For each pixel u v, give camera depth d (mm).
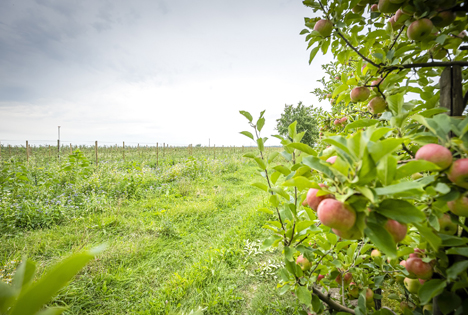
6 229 4441
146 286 3201
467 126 741
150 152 21703
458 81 975
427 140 909
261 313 2719
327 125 4012
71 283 3062
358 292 1568
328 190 825
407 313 1116
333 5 1449
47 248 3822
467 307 834
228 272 3531
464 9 1021
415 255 1036
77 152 7914
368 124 1177
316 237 1531
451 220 894
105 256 3658
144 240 4309
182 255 3980
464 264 798
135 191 7352
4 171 6188
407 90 1372
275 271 3557
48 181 7020
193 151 25312
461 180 731
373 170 705
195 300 2879
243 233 4645
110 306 2818
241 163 15062
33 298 239
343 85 1567
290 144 1002
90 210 5680
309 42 1561
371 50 1802
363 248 1481
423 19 1080
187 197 7160
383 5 1154
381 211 755
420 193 742
